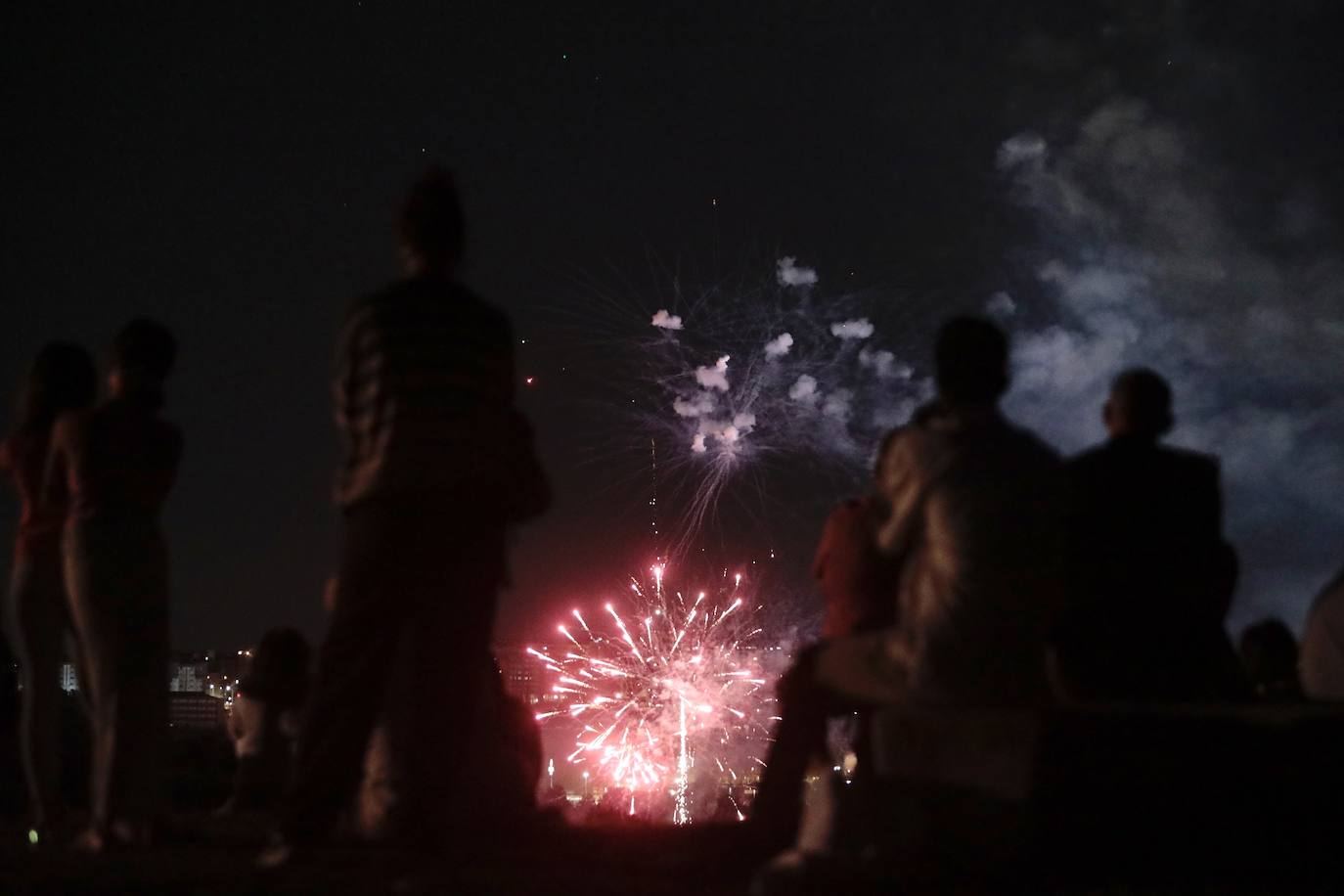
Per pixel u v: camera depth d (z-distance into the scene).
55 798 6.38
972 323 5.11
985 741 4.73
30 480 6.33
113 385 5.92
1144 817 4.88
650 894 4.61
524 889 4.61
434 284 5.25
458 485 5.04
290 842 5.01
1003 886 4.70
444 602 5.07
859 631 5.72
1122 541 5.62
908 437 5.05
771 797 5.40
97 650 5.66
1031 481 4.91
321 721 5.05
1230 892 4.69
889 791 4.76
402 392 5.05
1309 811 4.95
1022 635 4.83
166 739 5.86
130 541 5.70
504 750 6.63
